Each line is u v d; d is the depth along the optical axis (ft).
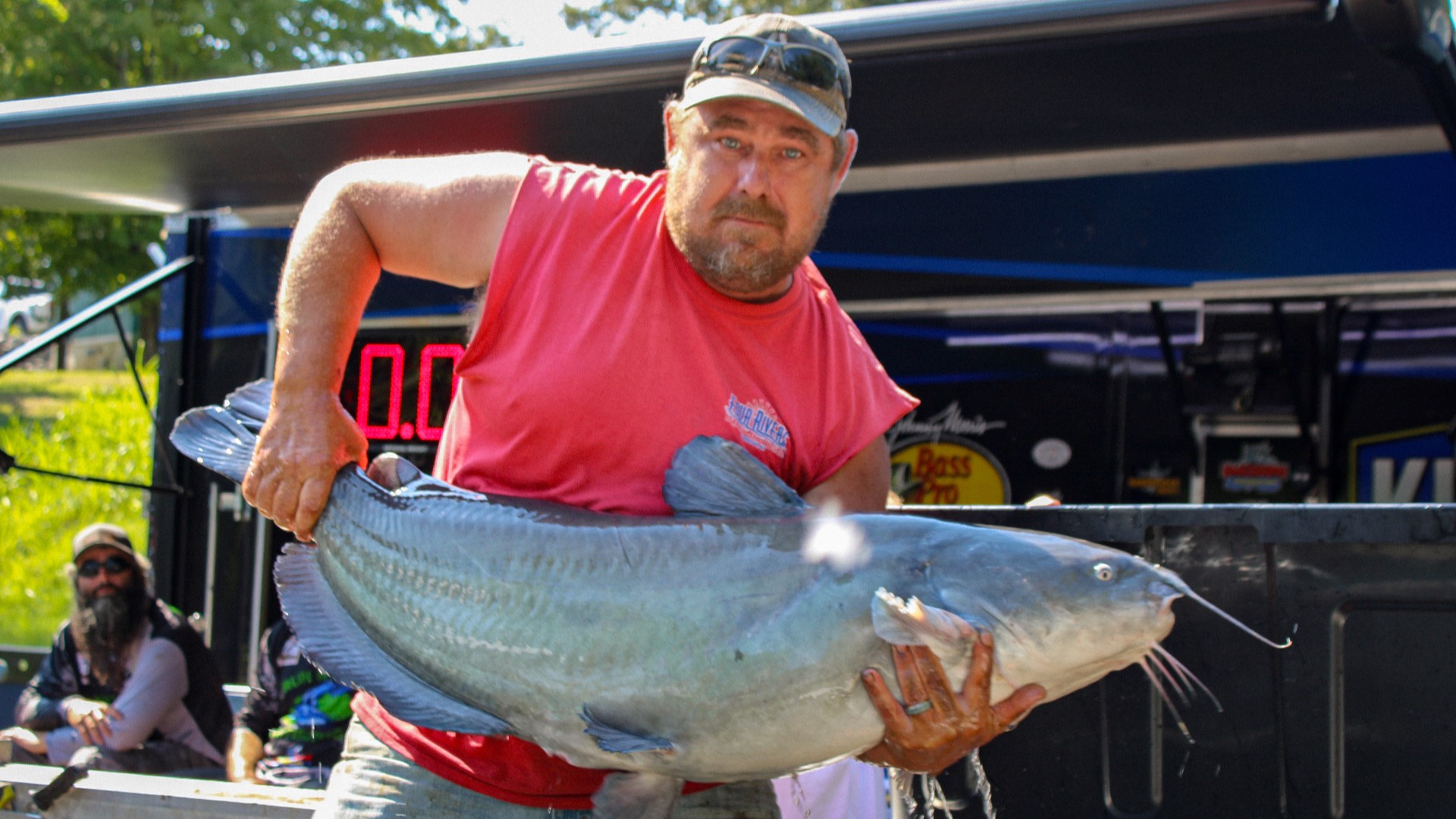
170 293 20.63
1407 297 15.89
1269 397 16.60
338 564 7.03
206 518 20.21
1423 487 15.94
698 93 6.37
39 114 14.44
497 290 6.90
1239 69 12.61
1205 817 7.16
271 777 14.67
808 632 6.04
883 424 7.38
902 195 17.69
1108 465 17.24
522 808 6.73
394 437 18.98
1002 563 6.11
